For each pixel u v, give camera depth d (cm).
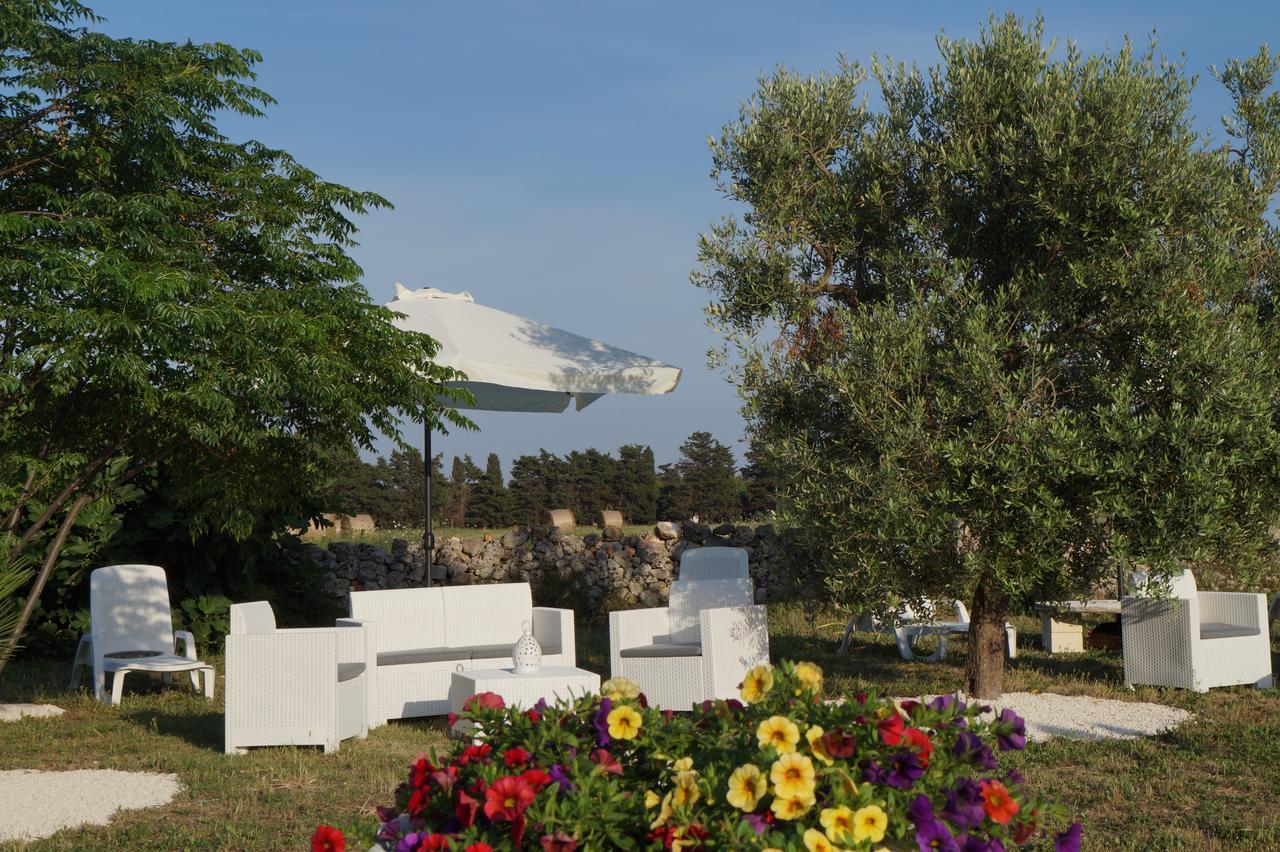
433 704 822
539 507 3625
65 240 715
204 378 694
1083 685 887
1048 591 749
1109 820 529
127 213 707
